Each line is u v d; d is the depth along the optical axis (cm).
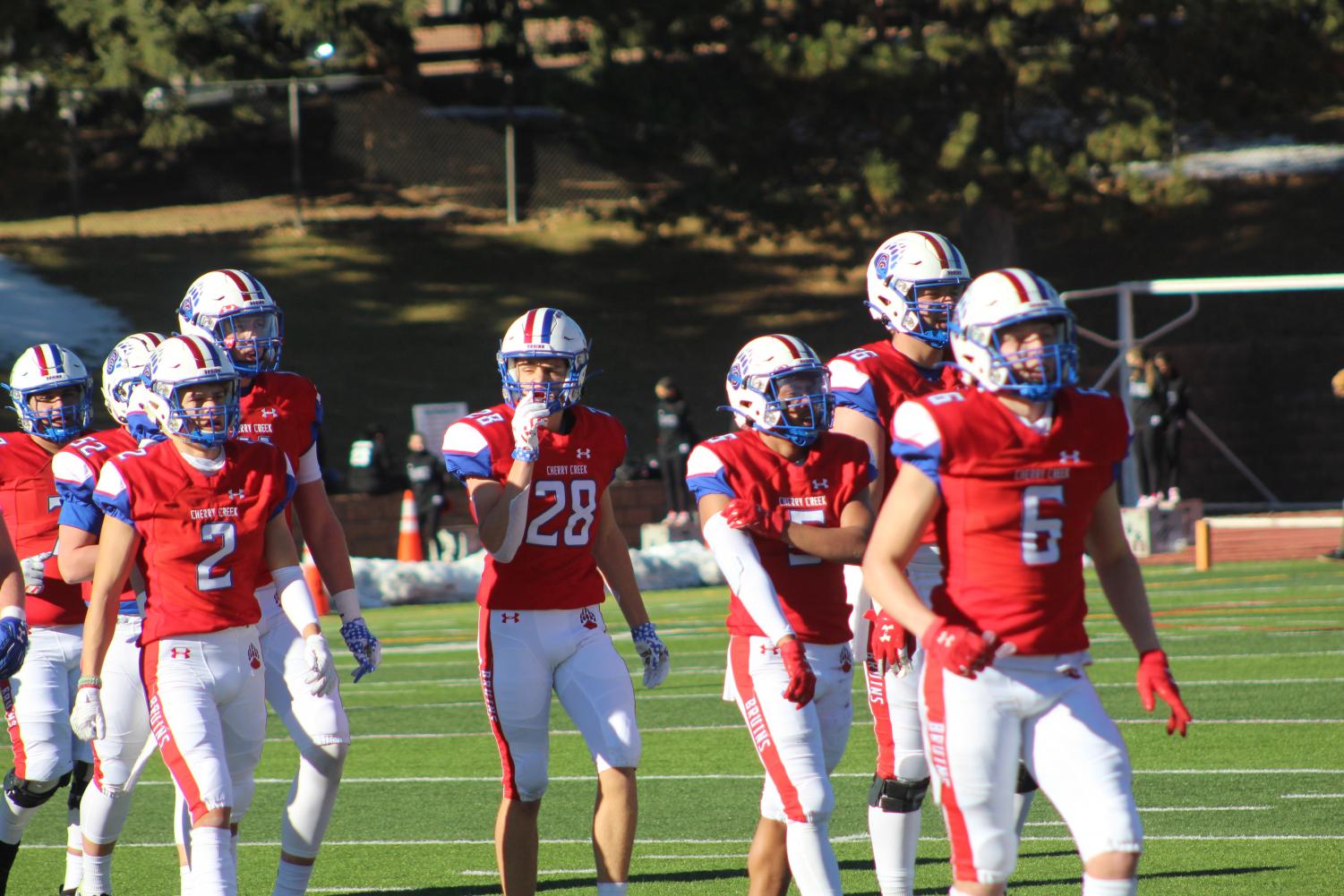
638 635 2056
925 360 1989
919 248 1959
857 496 1838
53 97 10550
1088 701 1455
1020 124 10638
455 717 3731
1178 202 9762
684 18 10062
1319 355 9988
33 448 2233
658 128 10438
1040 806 2697
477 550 7212
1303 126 13512
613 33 10369
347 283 11400
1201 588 5647
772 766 1770
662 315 11556
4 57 11525
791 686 1692
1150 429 7375
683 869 2297
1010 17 9944
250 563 1858
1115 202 9881
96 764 2044
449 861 2392
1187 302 11125
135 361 2192
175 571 1822
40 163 10500
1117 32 9794
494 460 1942
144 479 1816
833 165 10500
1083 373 10400
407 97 13662
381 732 3556
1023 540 1447
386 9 13025
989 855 1457
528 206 13250
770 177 10438
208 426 1805
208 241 11788
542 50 13388
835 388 1969
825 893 1736
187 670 1817
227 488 1834
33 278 10594
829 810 1747
